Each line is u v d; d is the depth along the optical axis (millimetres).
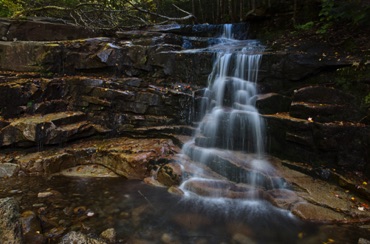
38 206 3875
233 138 5277
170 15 12508
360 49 4898
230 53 6047
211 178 4605
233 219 3688
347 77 4719
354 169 4195
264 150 5059
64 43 6852
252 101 5551
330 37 5594
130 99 6348
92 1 10258
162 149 5418
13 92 5742
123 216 3729
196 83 6469
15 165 4988
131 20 11914
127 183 4812
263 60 5641
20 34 7590
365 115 4316
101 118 6426
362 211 3609
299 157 4633
